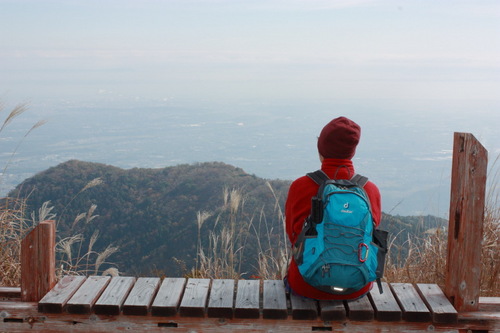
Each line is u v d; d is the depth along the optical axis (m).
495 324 2.58
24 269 2.71
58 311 2.55
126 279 2.88
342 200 2.39
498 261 3.82
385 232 2.49
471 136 2.59
